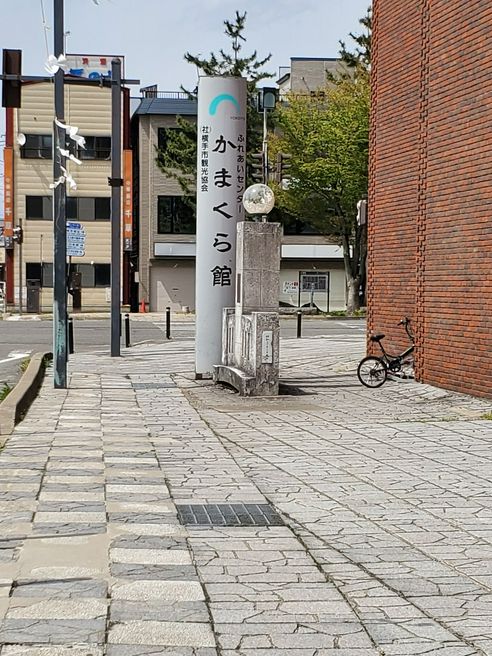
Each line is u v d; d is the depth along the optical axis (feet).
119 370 65.46
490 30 44.68
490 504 25.27
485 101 45.19
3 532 21.61
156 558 19.80
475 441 35.53
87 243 166.91
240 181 58.70
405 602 17.12
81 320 136.46
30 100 164.96
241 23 151.84
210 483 27.78
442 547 21.02
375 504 25.25
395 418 42.01
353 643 15.03
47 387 53.98
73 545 20.63
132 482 27.66
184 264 178.29
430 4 51.42
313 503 25.34
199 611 16.46
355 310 150.92
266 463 31.09
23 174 165.48
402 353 56.34
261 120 145.28
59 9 48.29
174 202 177.06
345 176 138.21
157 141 175.94
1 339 93.61
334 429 38.81
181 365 69.51
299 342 91.81
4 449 33.12
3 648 14.52
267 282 53.16
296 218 160.56
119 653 14.44
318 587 17.98
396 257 58.08
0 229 200.75
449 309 49.39
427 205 51.65
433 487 27.40
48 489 26.40
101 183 166.20
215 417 42.65
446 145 49.34
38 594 17.19
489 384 45.32
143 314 159.53
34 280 153.79
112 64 75.51
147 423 40.52
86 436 36.47
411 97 55.52
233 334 55.83
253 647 14.82
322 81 181.68
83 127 164.66
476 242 46.24
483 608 16.80
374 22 61.36
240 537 21.74
